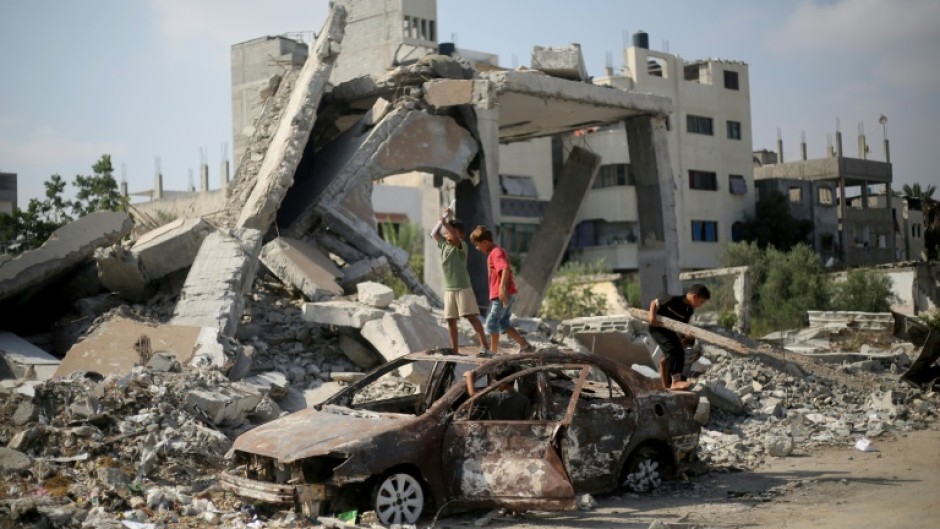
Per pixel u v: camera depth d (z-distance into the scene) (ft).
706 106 200.54
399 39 186.50
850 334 99.09
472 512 28.84
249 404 37.99
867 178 229.04
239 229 54.90
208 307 48.60
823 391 55.62
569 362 30.12
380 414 28.84
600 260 169.48
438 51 178.09
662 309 38.32
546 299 112.78
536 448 27.12
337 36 75.10
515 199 184.34
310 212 73.46
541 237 104.22
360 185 75.56
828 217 215.92
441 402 27.94
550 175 191.52
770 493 31.35
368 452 26.09
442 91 79.71
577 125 102.22
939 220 190.29
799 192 212.23
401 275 72.69
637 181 98.32
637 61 191.11
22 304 55.11
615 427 30.81
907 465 36.81
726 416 48.62
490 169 85.40
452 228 35.68
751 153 207.92
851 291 155.53
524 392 30.09
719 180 201.16
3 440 32.58
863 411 51.85
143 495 28.73
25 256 51.75
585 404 30.42
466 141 83.51
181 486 30.14
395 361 31.96
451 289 35.45
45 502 26.73
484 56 196.95
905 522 26.32
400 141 78.38
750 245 181.47
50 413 34.45
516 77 81.71
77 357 42.55
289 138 69.72
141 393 35.78
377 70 188.85
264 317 55.52
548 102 87.45
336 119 89.20
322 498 26.73
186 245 54.95
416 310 51.42
